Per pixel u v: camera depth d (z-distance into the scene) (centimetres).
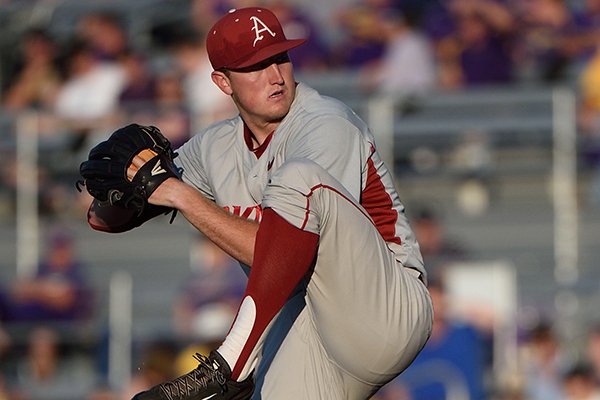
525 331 3288
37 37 4269
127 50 4078
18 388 3284
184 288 3478
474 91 4006
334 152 1480
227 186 1590
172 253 3862
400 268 1508
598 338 3136
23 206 3897
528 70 4181
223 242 1465
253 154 1580
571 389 3089
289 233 1412
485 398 3027
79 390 3266
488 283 3253
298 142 1501
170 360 2992
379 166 1553
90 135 3916
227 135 1616
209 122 3762
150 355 2992
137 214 1606
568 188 3925
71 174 3938
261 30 1509
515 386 3120
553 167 3947
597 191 3888
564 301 3434
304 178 1422
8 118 3969
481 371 3006
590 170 3938
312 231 1420
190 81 3872
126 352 3312
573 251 3800
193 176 1645
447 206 3941
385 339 1473
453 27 4112
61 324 3422
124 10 4475
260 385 1537
